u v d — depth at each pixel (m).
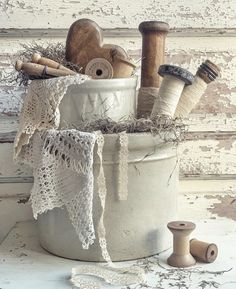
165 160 0.76
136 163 0.72
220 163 1.03
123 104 0.77
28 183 1.02
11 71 1.00
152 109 0.81
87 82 0.74
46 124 0.75
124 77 0.80
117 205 0.73
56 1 0.99
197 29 1.01
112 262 0.74
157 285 0.67
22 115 0.77
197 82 0.81
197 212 1.03
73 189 0.71
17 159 0.79
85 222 0.69
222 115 1.02
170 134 0.75
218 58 1.02
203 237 0.87
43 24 0.99
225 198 1.04
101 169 0.70
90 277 0.69
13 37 0.99
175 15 1.01
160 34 0.83
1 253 0.80
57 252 0.78
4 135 1.00
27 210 1.02
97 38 0.81
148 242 0.76
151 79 0.84
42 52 0.83
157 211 0.76
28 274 0.71
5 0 0.98
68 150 0.70
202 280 0.68
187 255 0.74
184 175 1.03
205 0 1.00
